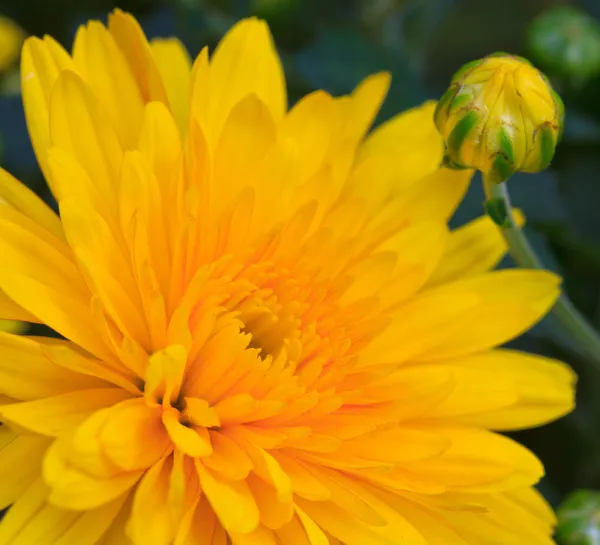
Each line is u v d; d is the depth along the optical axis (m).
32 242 0.20
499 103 0.21
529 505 0.22
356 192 0.22
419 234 0.22
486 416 0.22
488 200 0.22
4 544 0.19
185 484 0.20
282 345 0.22
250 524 0.20
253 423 0.21
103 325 0.20
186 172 0.21
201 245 0.21
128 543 0.20
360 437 0.21
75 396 0.20
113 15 0.21
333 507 0.21
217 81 0.22
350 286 0.22
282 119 0.22
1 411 0.19
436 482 0.21
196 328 0.21
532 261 0.22
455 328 0.22
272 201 0.21
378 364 0.22
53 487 0.19
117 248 0.20
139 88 0.21
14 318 0.20
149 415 0.20
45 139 0.21
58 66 0.21
